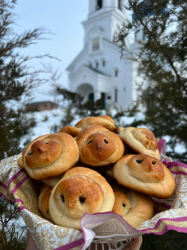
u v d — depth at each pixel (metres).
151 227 0.22
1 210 0.40
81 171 0.27
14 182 0.29
